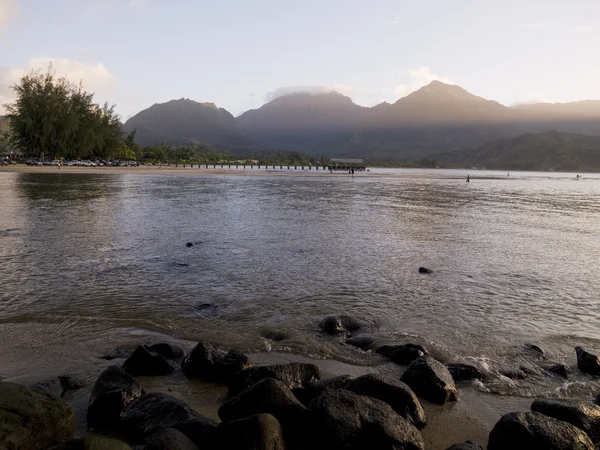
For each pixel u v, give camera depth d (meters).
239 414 5.01
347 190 52.31
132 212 25.64
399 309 9.79
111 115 110.38
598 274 13.49
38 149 90.56
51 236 17.30
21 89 88.12
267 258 14.47
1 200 29.97
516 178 125.12
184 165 128.75
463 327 8.79
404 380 6.24
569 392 6.32
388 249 16.59
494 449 4.69
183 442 4.28
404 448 4.56
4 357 6.87
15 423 4.18
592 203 42.16
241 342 7.74
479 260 15.12
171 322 8.61
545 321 9.29
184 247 15.86
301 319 8.97
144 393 5.61
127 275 11.98
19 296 9.95
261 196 40.47
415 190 55.50
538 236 20.94
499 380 6.58
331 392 4.96
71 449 4.01
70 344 7.46
